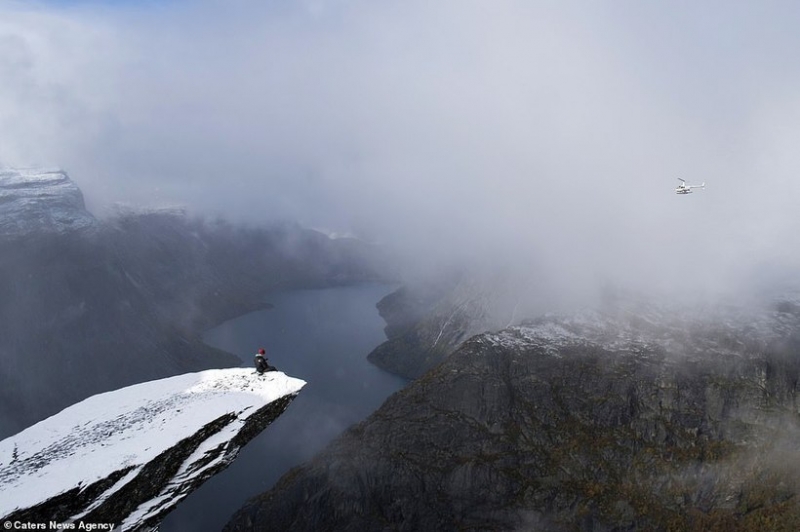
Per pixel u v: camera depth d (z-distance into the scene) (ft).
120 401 187.11
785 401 549.95
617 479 529.86
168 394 191.42
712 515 484.33
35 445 165.27
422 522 531.50
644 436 555.28
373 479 570.05
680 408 564.71
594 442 561.43
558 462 554.87
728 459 515.09
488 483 548.72
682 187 581.53
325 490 570.87
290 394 199.72
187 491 171.42
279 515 567.59
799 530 446.19
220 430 180.86
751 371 575.79
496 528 514.27
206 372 207.21
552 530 504.02
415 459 580.71
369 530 530.68
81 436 169.37
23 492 147.13
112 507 156.56
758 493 485.56
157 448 166.20
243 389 195.93
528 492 536.01
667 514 494.59
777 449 510.99
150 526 164.45
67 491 149.69
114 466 157.99
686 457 526.57
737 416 545.44
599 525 498.69
